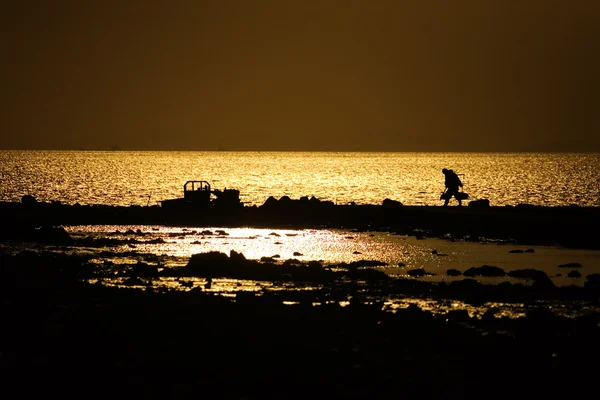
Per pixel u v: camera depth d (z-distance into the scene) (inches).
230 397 2785.4
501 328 3617.1
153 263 5713.6
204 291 4503.0
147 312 3922.2
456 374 3002.0
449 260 5871.1
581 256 6018.7
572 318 3754.9
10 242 7032.5
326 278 4916.3
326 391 2834.6
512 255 6107.3
